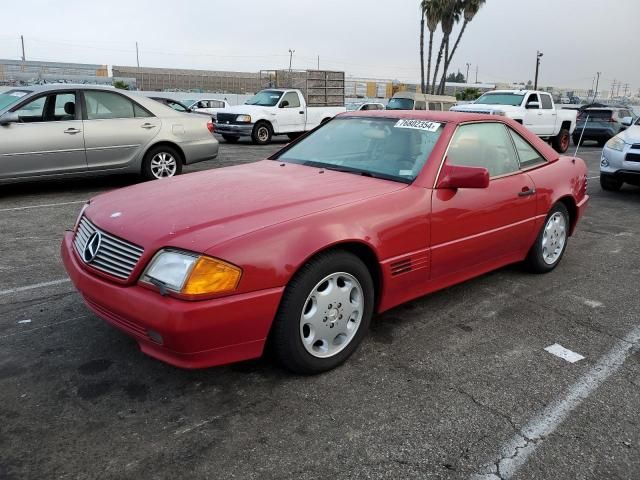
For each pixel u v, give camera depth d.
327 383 2.97
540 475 2.32
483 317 3.91
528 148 4.53
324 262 2.86
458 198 3.62
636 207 8.26
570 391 2.98
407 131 3.93
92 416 2.62
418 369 3.15
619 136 9.30
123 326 2.72
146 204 3.07
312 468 2.32
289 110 17.92
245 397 2.82
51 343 3.32
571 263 5.27
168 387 2.89
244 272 2.58
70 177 7.84
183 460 2.34
